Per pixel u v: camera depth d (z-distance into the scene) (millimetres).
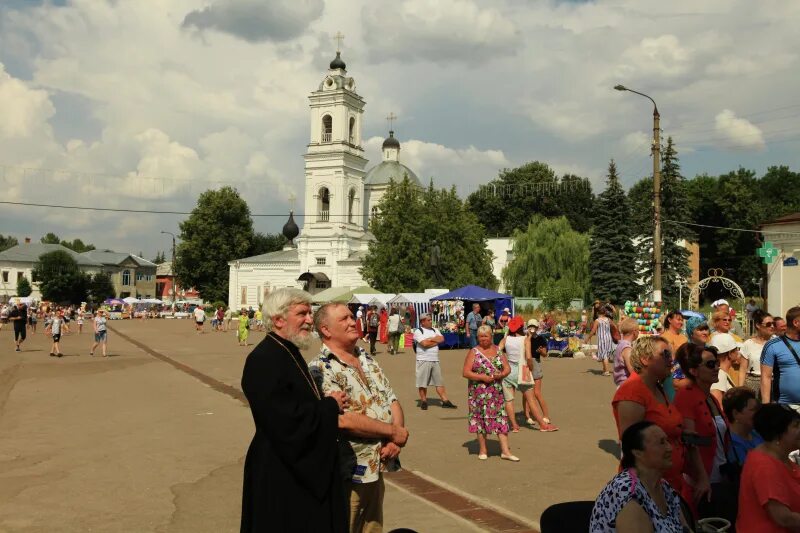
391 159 100562
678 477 5746
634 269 57188
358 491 4746
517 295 63375
